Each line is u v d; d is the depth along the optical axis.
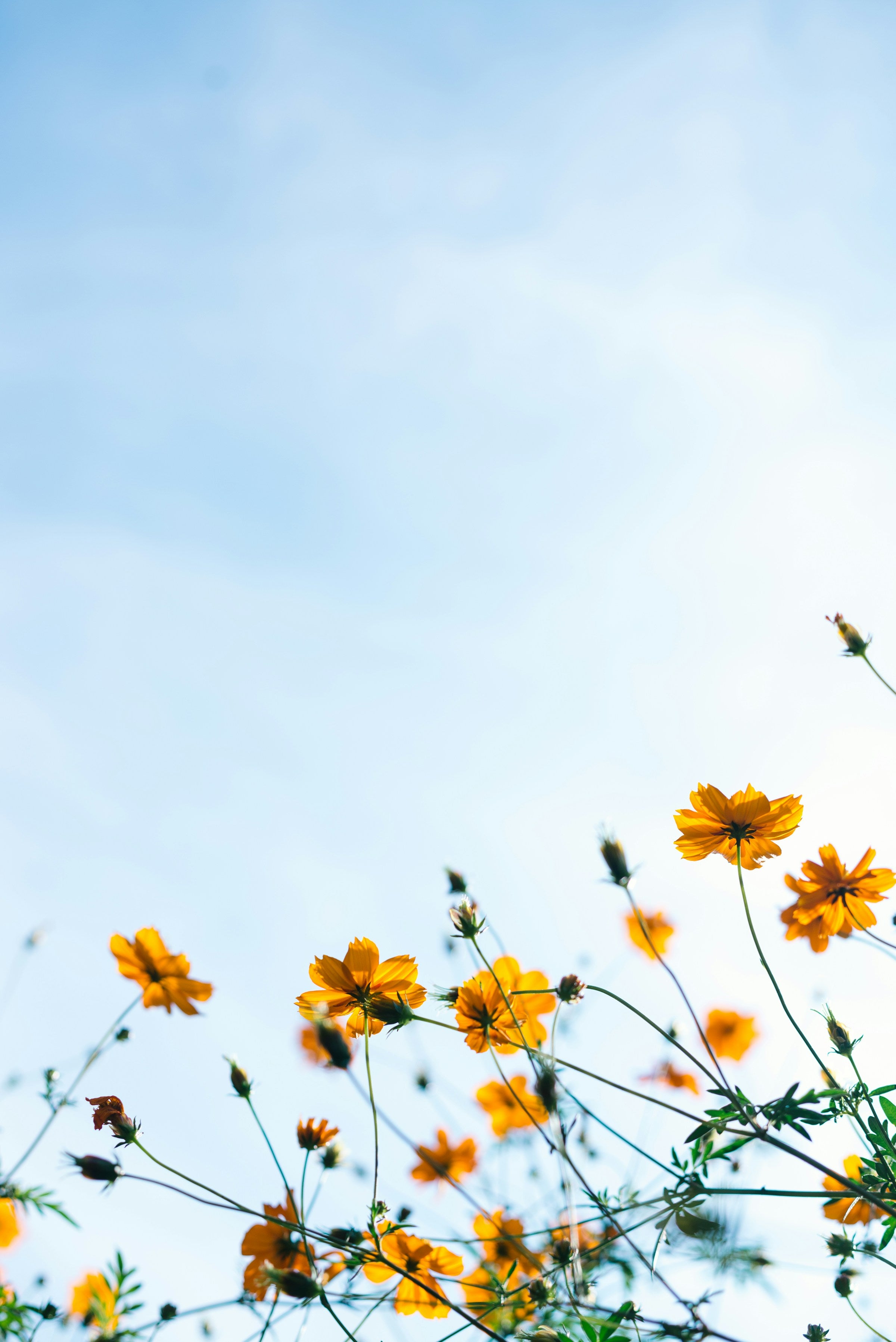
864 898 1.24
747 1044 1.33
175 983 1.30
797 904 1.25
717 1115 1.18
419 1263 1.25
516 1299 1.22
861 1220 1.21
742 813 1.24
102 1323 1.21
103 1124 1.22
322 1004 1.24
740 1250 1.17
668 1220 1.18
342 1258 1.22
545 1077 1.22
